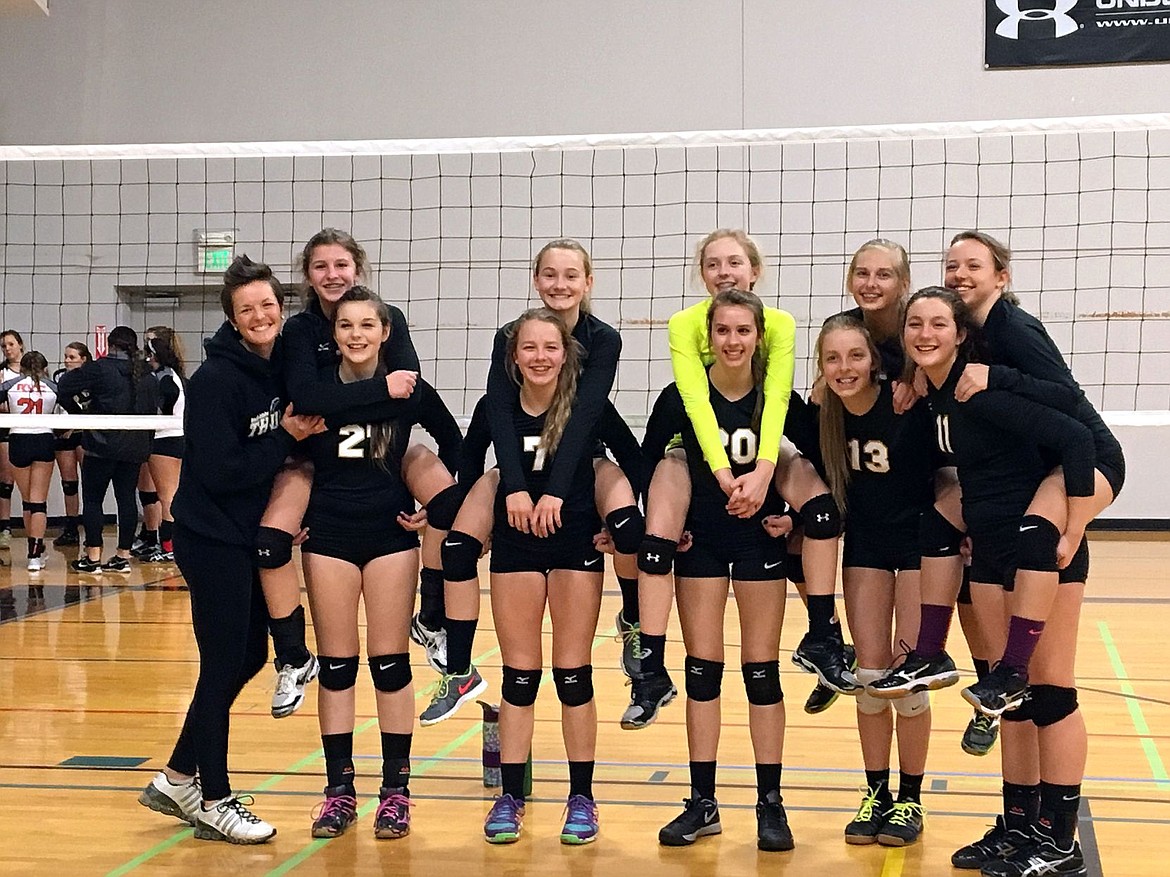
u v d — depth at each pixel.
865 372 3.43
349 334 3.58
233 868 3.41
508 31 12.17
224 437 3.52
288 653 3.62
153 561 10.30
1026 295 11.35
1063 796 3.25
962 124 4.91
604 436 3.85
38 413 9.55
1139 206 11.20
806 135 4.95
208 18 12.48
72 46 12.55
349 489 3.64
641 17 12.02
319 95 12.37
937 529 3.39
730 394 3.65
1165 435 11.48
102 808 3.99
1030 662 3.26
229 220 12.38
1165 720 5.05
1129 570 9.48
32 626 7.21
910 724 3.61
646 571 3.53
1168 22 11.27
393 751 3.74
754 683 3.63
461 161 11.96
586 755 3.70
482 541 3.68
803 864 3.44
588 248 11.77
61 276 11.73
